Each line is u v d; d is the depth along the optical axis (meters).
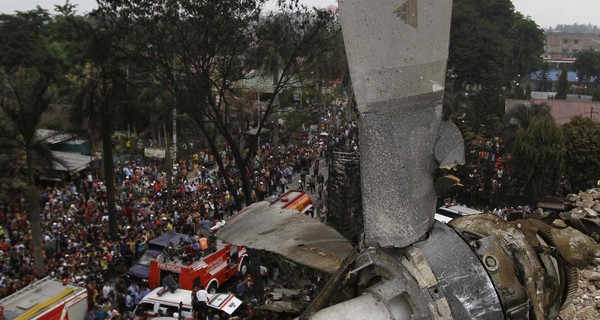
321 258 4.02
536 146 29.86
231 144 22.41
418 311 3.29
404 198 3.25
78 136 28.06
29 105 22.48
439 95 3.25
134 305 20.81
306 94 40.72
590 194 15.88
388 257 3.43
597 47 195.88
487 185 30.05
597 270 11.16
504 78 93.50
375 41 3.24
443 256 3.42
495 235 4.02
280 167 39.38
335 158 20.55
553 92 93.44
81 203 30.52
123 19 20.58
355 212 16.00
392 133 3.24
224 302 19.28
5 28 50.50
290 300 5.25
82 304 18.44
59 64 49.78
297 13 21.19
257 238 4.32
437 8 3.23
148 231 26.66
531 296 3.69
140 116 30.17
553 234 4.29
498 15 93.12
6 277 21.28
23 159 24.00
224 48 20.84
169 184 30.89
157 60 21.19
